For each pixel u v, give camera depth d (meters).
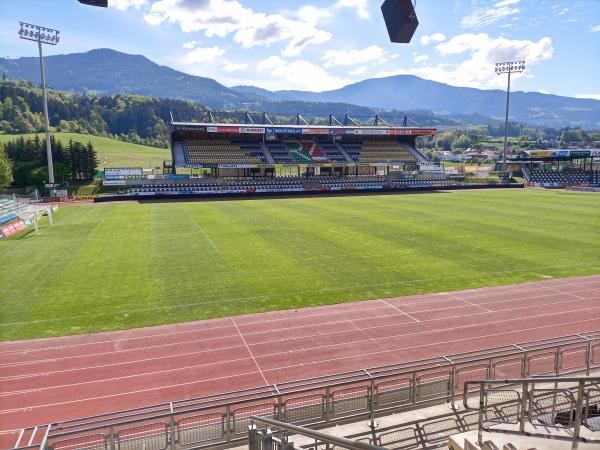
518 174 97.88
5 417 13.34
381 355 17.12
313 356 17.05
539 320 20.38
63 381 15.29
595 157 97.19
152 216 49.69
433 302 22.55
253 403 13.59
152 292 23.81
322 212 52.50
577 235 38.50
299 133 78.38
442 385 13.18
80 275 26.78
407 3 8.57
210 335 18.80
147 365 16.36
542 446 7.95
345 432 11.32
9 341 18.19
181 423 12.56
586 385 8.59
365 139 91.19
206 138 82.06
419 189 83.31
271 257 30.86
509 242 35.66
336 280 25.89
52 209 52.91
